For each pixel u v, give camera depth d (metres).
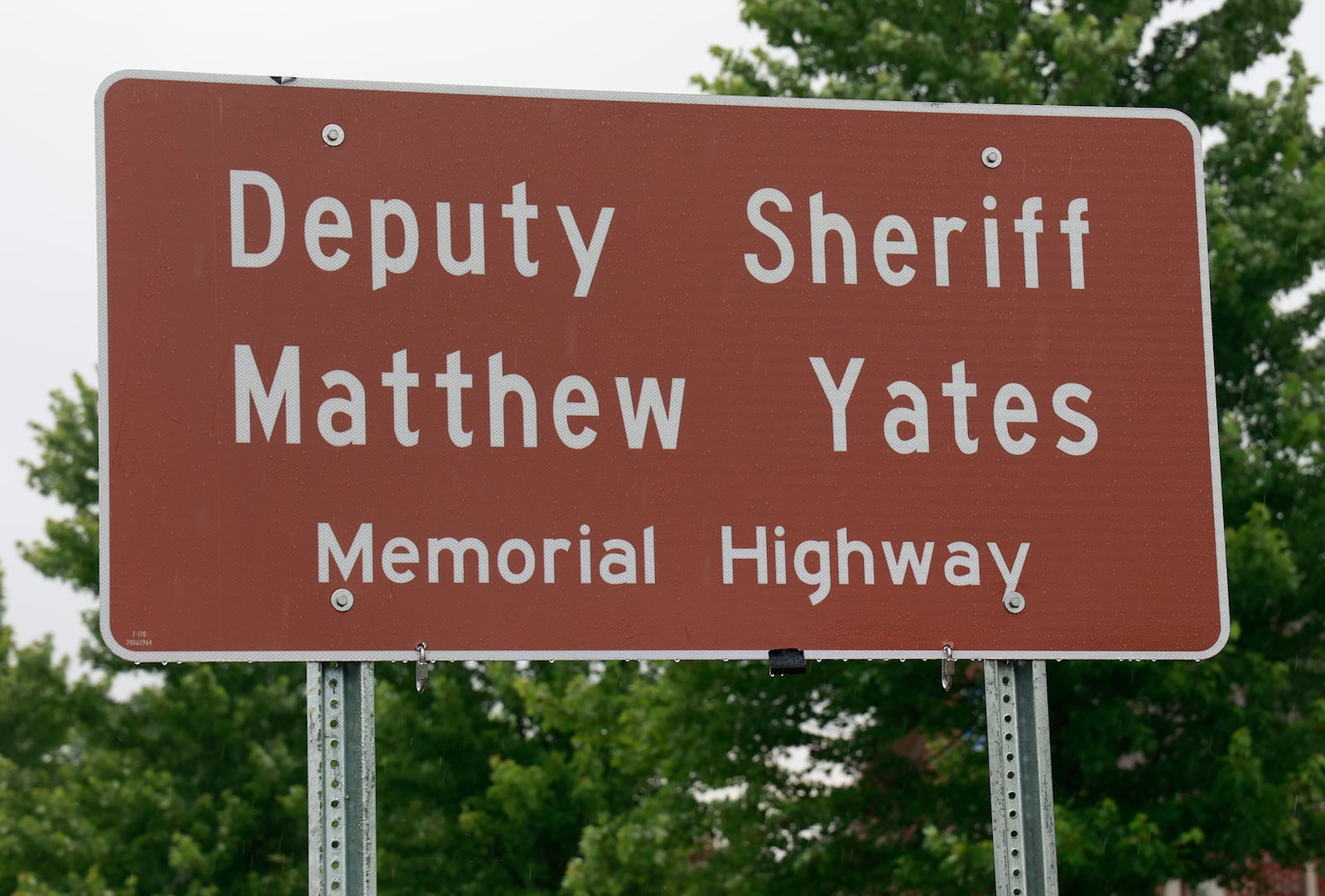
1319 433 20.23
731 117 8.17
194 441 7.63
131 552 7.52
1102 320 8.30
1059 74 21.77
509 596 7.72
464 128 7.99
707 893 21.94
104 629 7.46
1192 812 19.94
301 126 7.88
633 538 7.84
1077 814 19.42
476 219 7.94
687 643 7.80
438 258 7.89
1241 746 19.27
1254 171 22.27
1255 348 21.62
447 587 7.70
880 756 21.95
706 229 8.08
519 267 7.94
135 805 35.19
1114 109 8.43
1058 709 20.67
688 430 7.94
